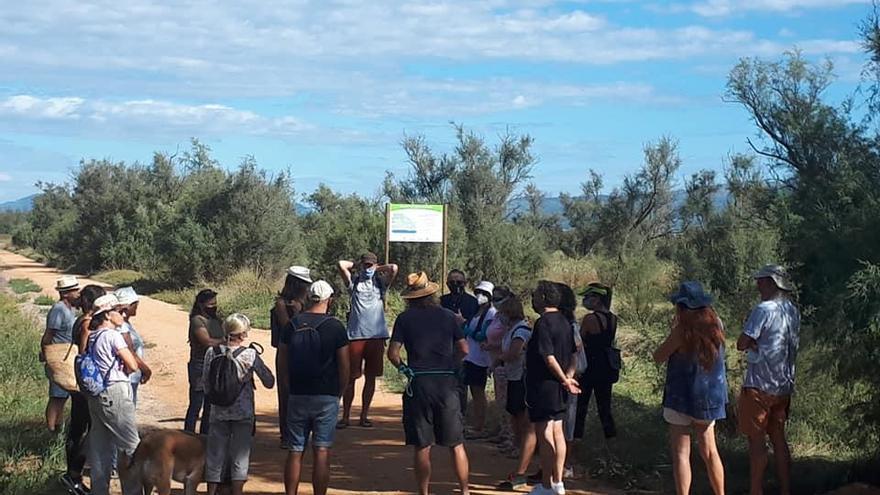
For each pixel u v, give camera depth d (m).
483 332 11.73
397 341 8.52
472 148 41.66
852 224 8.70
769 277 8.45
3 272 48.94
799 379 11.21
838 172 9.39
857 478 9.39
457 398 8.58
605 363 10.15
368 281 12.38
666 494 9.29
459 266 29.97
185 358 18.70
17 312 24.17
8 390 13.51
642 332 17.48
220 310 27.38
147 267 42.25
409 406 8.49
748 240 19.19
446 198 40.56
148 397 14.84
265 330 23.50
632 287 27.20
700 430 8.05
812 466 10.05
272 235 34.62
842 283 8.54
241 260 34.78
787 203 10.02
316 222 38.34
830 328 8.65
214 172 36.62
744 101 11.23
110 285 41.12
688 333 7.98
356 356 12.30
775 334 8.34
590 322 10.18
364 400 12.55
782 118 10.67
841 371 8.85
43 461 9.55
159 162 49.97
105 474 8.10
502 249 30.94
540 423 8.59
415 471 8.55
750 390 8.41
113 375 7.98
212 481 8.11
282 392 10.70
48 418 9.55
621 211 50.31
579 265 33.78
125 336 8.52
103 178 51.66
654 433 11.21
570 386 8.55
